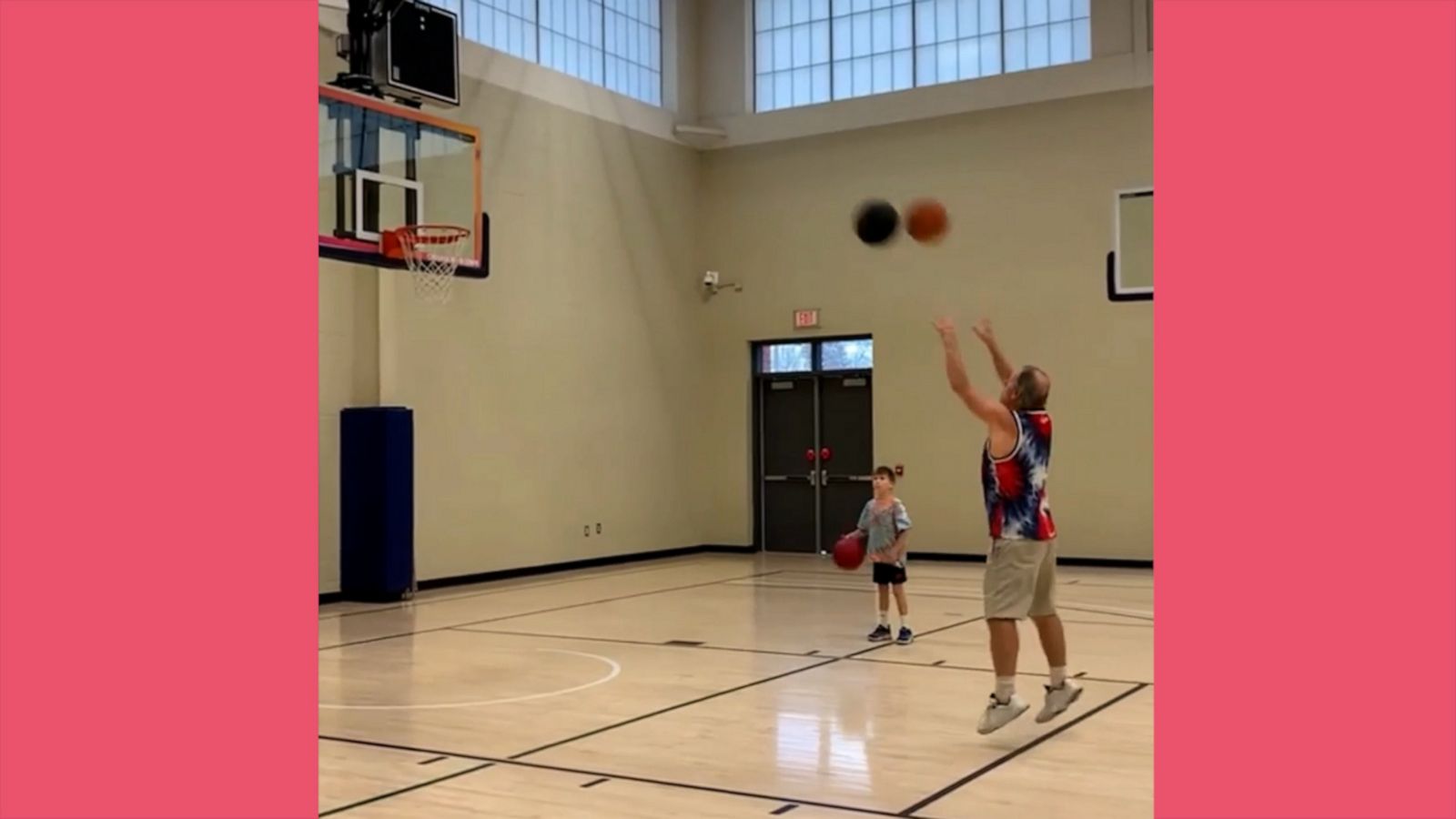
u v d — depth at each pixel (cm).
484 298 1196
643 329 1405
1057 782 448
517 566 1227
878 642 787
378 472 1034
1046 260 1289
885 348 1378
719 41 1487
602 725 553
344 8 1047
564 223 1295
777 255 1446
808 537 1452
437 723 561
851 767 472
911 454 1362
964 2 1350
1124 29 1256
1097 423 1262
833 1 1427
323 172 912
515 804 427
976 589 1087
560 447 1285
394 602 1034
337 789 449
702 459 1492
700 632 846
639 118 1403
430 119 991
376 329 1088
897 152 1371
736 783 451
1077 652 736
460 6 1189
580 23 1347
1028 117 1298
